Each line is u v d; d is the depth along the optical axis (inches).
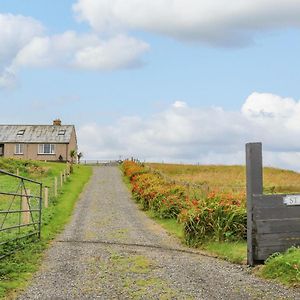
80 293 414.3
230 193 802.8
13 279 456.8
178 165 2878.9
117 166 3208.7
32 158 3287.4
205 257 590.9
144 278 467.2
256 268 500.4
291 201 523.2
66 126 3415.4
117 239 738.2
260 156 522.6
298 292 408.2
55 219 962.1
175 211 981.2
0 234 690.2
